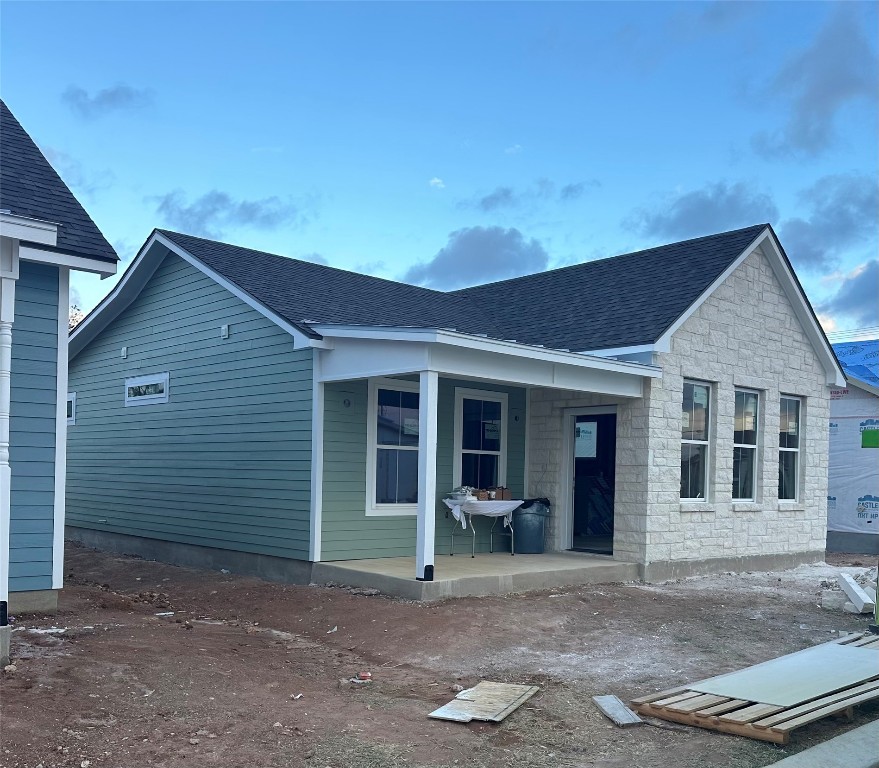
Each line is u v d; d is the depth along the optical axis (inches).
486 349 418.0
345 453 478.3
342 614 375.9
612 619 392.5
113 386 647.1
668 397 524.4
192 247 564.4
